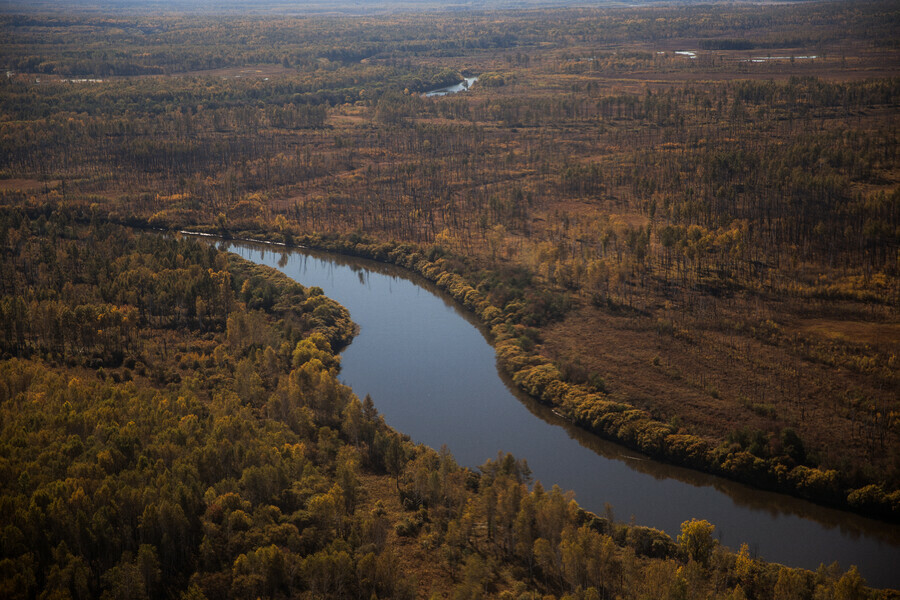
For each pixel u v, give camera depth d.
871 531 161.88
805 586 132.25
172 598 133.00
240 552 141.38
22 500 138.50
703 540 146.00
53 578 126.31
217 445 164.88
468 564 138.50
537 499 154.38
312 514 151.88
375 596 130.25
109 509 140.50
